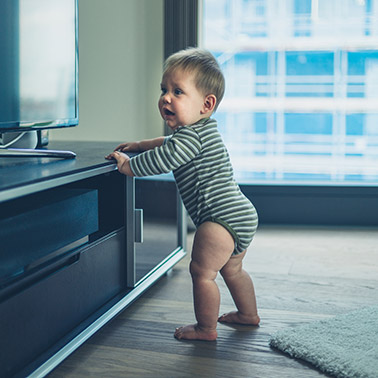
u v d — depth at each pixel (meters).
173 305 1.57
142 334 1.37
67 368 1.18
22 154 1.37
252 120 2.88
